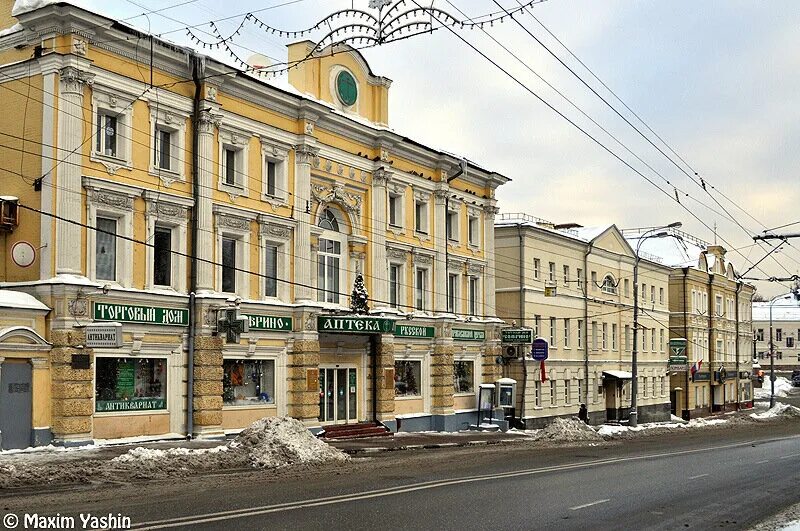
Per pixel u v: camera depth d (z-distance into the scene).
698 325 72.25
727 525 14.80
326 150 33.50
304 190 32.06
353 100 35.88
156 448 23.91
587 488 18.94
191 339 27.34
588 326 53.50
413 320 37.91
